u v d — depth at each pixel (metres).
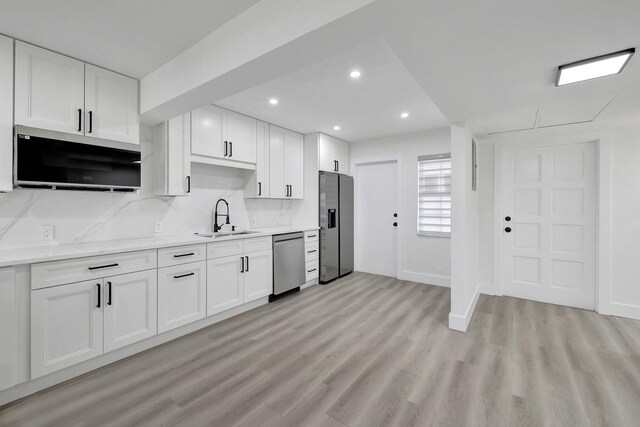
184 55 2.08
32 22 1.72
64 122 2.08
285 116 3.58
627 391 1.86
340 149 4.86
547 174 3.55
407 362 2.21
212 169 3.48
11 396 1.75
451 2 1.18
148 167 2.88
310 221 4.45
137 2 1.57
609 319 3.05
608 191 3.17
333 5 1.31
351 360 2.23
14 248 2.14
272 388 1.89
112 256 2.14
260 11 1.59
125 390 1.87
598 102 2.43
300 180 4.40
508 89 2.09
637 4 1.21
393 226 4.79
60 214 2.36
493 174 3.81
